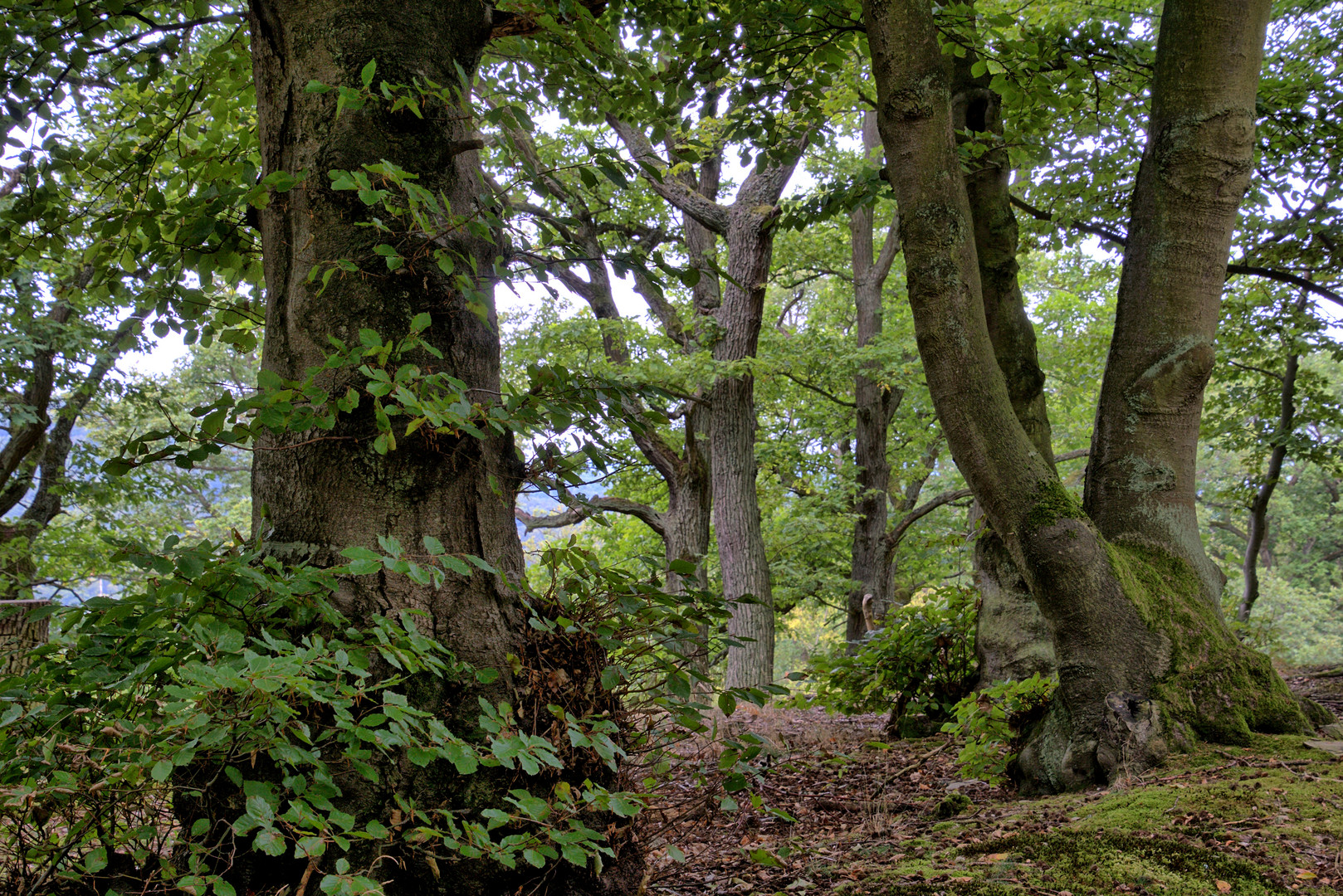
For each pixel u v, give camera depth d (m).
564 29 3.33
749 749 2.68
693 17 5.79
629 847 2.60
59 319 12.53
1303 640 29.45
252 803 1.67
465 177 3.10
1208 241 4.29
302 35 2.85
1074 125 8.55
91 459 15.50
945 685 6.34
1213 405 14.11
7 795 1.62
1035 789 3.93
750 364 11.96
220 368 26.80
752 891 3.01
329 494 2.54
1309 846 2.48
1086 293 18.08
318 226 2.71
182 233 3.21
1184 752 3.60
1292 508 31.28
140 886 1.96
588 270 3.46
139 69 4.64
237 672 1.70
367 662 2.04
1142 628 3.87
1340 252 8.95
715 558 18.12
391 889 2.12
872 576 17.11
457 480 2.65
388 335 2.62
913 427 18.83
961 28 5.31
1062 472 21.70
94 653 1.96
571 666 2.59
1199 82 4.27
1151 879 2.38
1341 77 7.93
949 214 4.14
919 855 3.10
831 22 5.38
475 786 2.29
